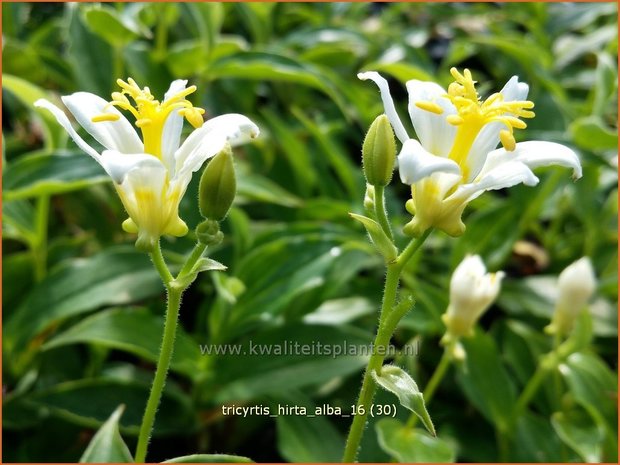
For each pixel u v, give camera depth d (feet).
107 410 0.50
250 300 0.52
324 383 0.56
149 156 0.28
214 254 0.62
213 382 0.52
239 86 0.79
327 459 0.49
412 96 0.32
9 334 0.52
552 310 0.66
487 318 0.71
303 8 1.00
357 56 0.92
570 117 0.76
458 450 0.57
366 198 0.35
